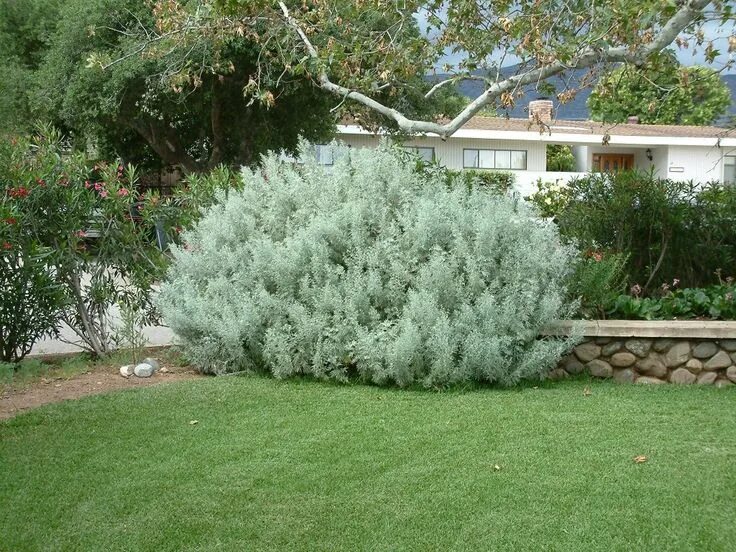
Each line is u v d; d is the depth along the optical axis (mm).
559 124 27891
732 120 9125
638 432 4586
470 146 26344
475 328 5559
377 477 3930
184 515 3533
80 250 6879
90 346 7223
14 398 5602
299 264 6066
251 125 19328
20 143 6875
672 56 6273
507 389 5695
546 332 5930
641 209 8352
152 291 7246
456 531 3361
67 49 16797
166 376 6211
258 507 3607
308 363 5910
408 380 5613
